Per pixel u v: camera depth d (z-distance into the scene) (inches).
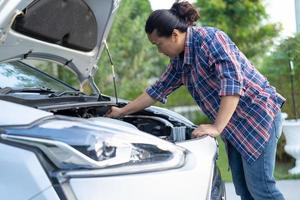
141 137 89.4
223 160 237.5
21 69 144.9
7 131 80.4
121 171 82.7
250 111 120.5
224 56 112.3
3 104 86.3
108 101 130.0
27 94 105.2
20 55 122.2
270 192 125.1
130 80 427.5
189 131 115.0
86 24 132.0
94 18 134.0
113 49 418.0
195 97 125.0
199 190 90.4
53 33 123.1
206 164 95.7
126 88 415.8
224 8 437.4
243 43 433.4
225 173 224.1
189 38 115.8
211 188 96.0
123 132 88.4
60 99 107.3
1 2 95.8
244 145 121.9
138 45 430.6
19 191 78.0
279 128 125.0
